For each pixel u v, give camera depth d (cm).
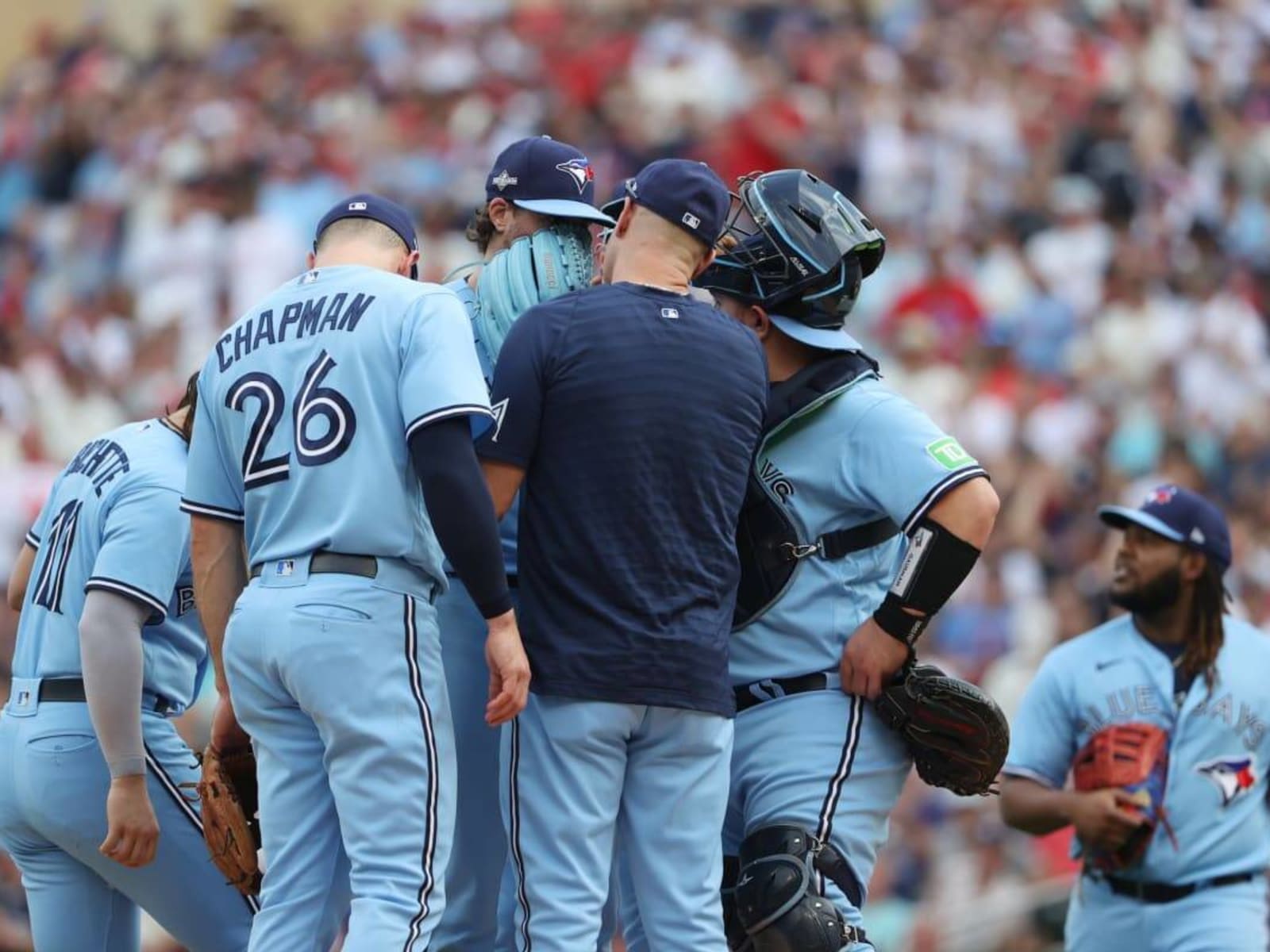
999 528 4397
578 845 1528
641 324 1554
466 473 1466
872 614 1702
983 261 5525
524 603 1552
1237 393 5156
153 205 6069
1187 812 2191
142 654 1661
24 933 2856
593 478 1532
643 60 6519
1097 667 2258
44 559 1738
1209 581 2222
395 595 1504
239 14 7688
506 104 6425
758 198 1717
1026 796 2239
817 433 1689
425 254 5578
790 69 6400
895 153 5978
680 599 1538
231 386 1557
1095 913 2238
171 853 1705
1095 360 5156
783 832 1656
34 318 5859
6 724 1730
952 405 4825
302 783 1530
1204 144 6525
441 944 1648
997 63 6425
